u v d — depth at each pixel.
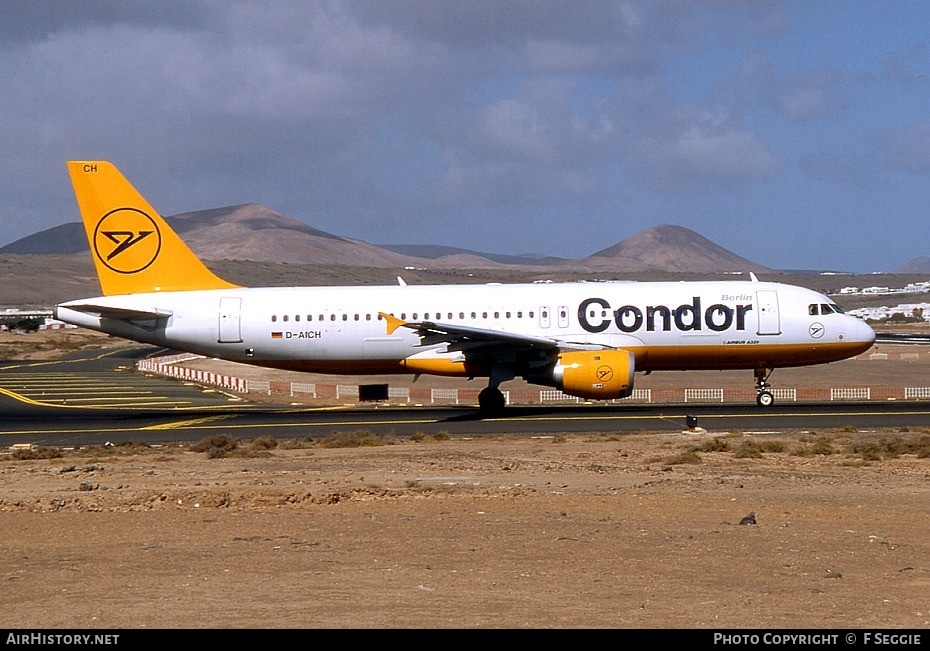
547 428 65.25
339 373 79.88
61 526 32.81
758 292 76.75
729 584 23.28
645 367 77.19
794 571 24.72
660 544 28.20
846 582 23.48
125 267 79.88
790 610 20.88
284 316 78.06
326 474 45.00
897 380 112.94
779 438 57.28
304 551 27.59
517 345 73.75
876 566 25.30
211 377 124.19
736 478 42.00
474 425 68.31
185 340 78.62
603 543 28.39
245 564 25.91
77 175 79.31
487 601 21.67
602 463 47.81
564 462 48.31
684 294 76.50
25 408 89.88
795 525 31.22
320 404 93.81
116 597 22.33
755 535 29.55
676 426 64.56
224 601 21.80
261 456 53.06
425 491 38.81
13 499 38.50
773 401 81.56
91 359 191.75
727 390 93.56
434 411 80.94
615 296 76.56
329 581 23.70
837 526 31.02
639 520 32.34
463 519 32.81
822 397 91.69
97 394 107.31
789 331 75.94
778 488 39.03
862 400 87.62
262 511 35.16
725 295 76.38
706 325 75.56
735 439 56.84
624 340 75.62
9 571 25.56
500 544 28.34
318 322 77.69
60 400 99.62
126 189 79.81
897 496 36.94
